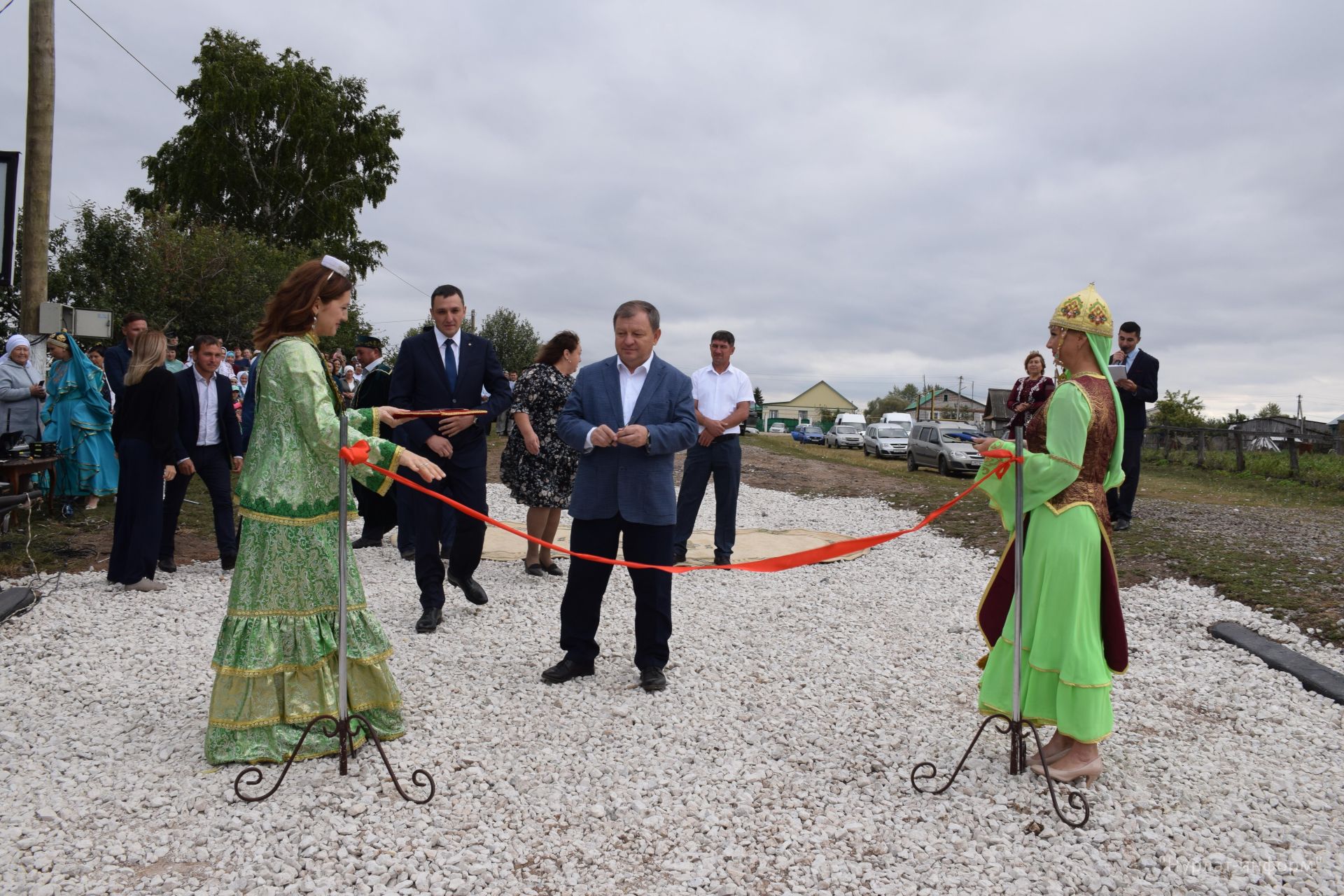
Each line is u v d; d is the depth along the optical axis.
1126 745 4.14
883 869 3.08
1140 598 6.85
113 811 3.34
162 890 2.86
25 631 5.61
